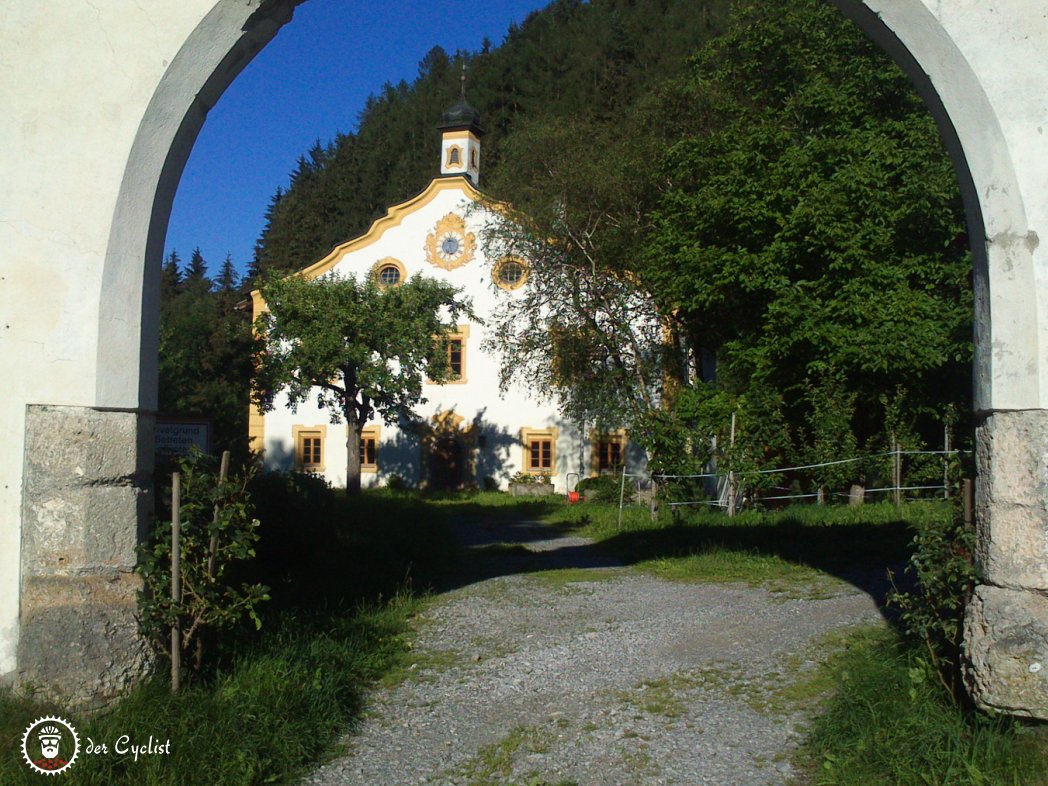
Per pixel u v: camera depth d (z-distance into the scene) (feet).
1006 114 15.24
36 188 16.11
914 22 15.62
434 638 24.49
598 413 80.53
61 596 15.46
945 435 55.72
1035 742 13.97
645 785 14.66
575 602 28.73
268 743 15.53
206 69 16.71
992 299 15.34
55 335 15.87
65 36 16.38
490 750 16.42
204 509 16.89
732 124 66.33
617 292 76.59
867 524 40.32
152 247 16.81
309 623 22.44
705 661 21.09
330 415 104.73
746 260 60.23
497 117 156.56
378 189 168.86
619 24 151.74
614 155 73.26
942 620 16.07
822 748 15.38
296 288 83.51
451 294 88.74
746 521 47.98
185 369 90.63
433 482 103.96
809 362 58.70
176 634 16.30
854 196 57.62
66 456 15.66
